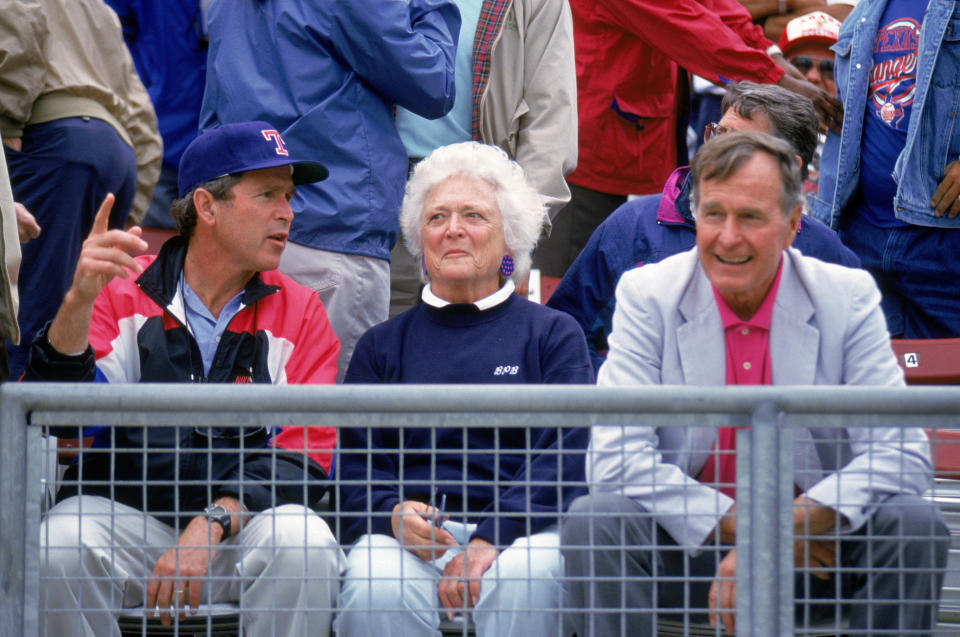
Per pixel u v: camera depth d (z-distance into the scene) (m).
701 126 23.09
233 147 13.83
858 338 12.03
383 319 16.25
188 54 18.86
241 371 13.51
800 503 10.79
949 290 19.42
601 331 16.33
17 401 9.77
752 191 11.49
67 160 16.08
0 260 10.70
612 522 10.98
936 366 17.58
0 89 15.51
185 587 11.62
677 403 9.63
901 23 19.56
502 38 17.91
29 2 15.77
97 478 12.94
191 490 12.78
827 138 20.36
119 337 13.48
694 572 11.50
